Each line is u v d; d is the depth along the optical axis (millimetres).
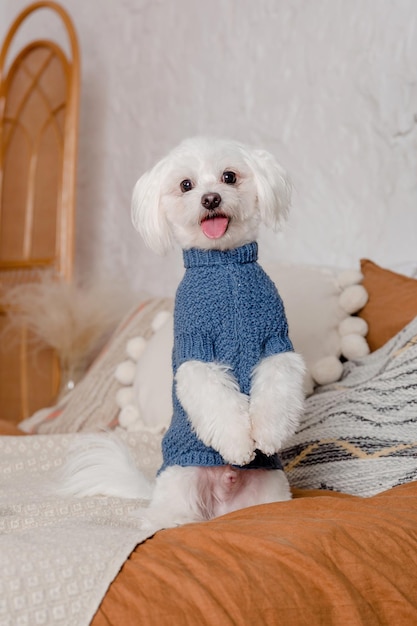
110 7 4012
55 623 1062
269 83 3273
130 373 2785
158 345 2631
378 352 2305
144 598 1095
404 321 2365
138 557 1194
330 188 3033
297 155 3152
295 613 1146
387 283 2488
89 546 1205
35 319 3479
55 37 4293
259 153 1782
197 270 1738
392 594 1240
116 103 3973
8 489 1882
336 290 2533
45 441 2236
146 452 2264
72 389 3154
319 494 1791
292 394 1587
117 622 1063
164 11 3754
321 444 1970
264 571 1177
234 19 3428
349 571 1235
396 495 1564
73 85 3566
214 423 1551
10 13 4602
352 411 2012
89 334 3436
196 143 1775
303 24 3145
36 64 3828
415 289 2424
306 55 3131
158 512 1611
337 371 2320
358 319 2465
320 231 3059
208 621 1086
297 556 1212
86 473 1814
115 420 2746
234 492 1704
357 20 2957
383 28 2873
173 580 1130
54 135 3719
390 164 2850
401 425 1915
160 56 3768
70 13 4230
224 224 1701
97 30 4078
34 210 3771
